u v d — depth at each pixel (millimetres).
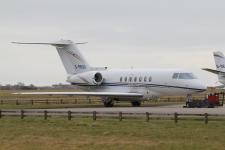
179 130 63125
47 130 65188
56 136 59781
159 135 59031
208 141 54219
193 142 53625
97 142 54656
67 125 70500
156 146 51469
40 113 88625
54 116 83000
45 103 144750
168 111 92938
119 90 127312
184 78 117000
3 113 89375
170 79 118188
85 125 70062
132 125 69188
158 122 72250
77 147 51625
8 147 52250
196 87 115312
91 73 129750
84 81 130500
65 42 131375
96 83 129375
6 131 64938
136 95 120812
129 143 53656
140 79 123375
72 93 117625
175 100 158125
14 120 78062
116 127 67188
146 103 140375
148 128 65688
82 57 131750
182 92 117062
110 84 129250
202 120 73188
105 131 63188
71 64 132750
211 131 61750
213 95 117312
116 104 140750
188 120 73812
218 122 70750
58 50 133625
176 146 51062
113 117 78438
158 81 120000
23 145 53312
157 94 121250
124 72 127375
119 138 57469
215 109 101438
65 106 125625
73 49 131750
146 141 55000
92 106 125625
